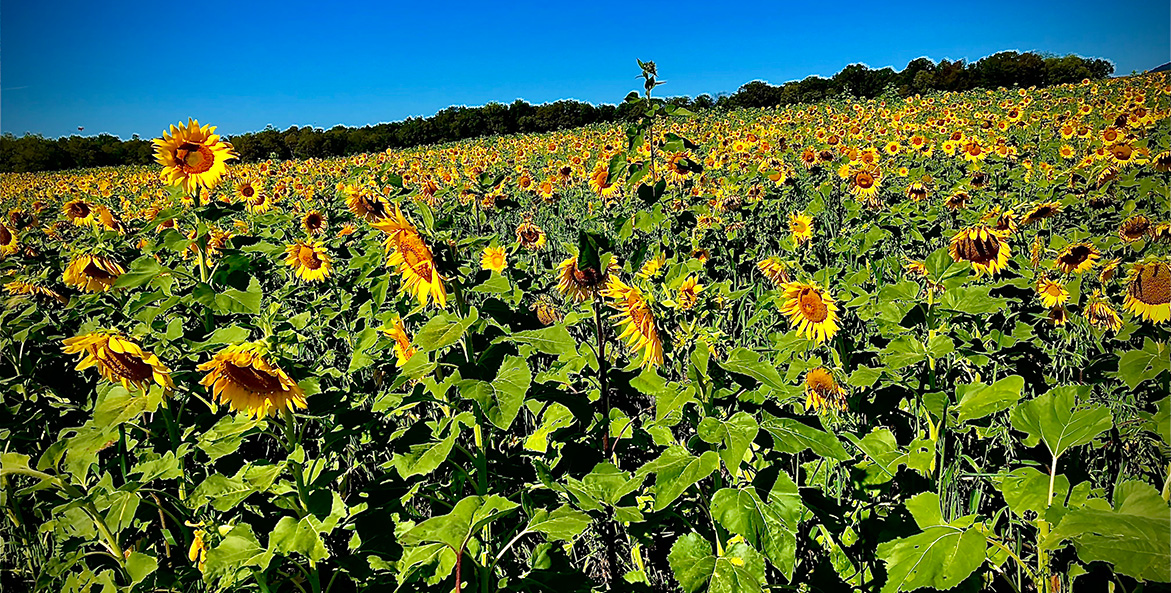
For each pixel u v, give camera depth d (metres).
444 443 2.08
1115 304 3.45
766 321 4.04
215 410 2.04
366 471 3.13
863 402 2.52
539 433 2.28
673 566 1.78
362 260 3.72
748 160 11.26
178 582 2.17
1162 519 1.40
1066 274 3.63
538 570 2.18
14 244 4.98
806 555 2.49
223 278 3.11
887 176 9.73
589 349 2.19
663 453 1.86
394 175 4.16
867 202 7.47
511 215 9.16
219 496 1.91
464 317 2.18
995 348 3.01
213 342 2.24
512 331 2.21
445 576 1.97
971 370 3.05
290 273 5.50
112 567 2.43
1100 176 6.77
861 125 17.59
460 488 2.48
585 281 2.12
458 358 2.13
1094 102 17.78
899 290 2.68
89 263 3.45
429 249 2.20
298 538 1.82
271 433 2.17
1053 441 1.68
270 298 4.56
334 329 4.31
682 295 2.67
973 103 22.45
